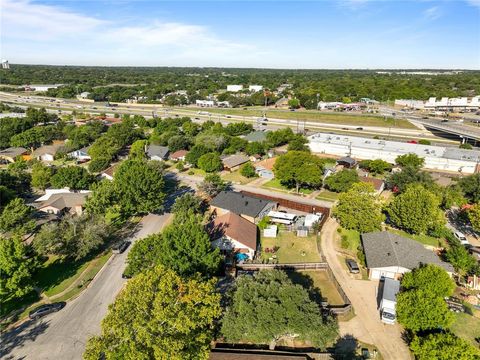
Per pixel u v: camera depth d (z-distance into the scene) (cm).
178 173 10300
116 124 14075
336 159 11538
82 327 4184
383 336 4091
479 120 17100
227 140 12388
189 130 14488
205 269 4550
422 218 6144
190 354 3155
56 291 4844
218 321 3762
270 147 12775
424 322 3862
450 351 3275
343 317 4388
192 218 5294
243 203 7219
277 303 3591
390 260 5125
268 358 3503
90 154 11331
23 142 12431
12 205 6188
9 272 4334
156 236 4878
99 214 6225
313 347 3884
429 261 5162
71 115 18438
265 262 5591
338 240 6356
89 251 5659
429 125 15350
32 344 3916
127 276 4884
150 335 3042
